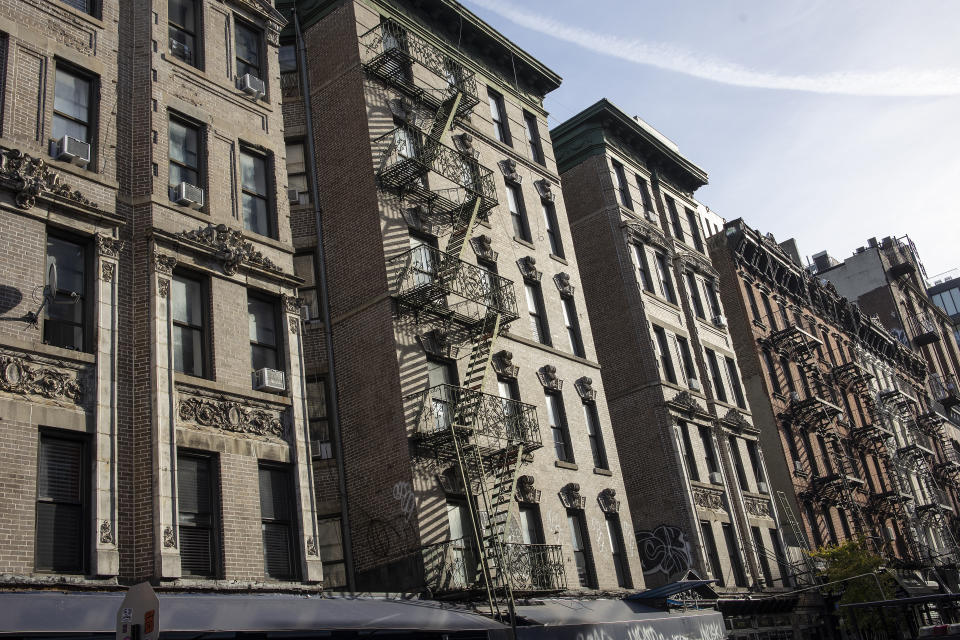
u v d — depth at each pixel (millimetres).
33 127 15430
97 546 13617
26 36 15844
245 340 17594
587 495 26750
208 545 15508
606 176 36250
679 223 40312
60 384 14203
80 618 11445
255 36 21312
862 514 44906
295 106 26516
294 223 25031
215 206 18203
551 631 18266
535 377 26891
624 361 33719
